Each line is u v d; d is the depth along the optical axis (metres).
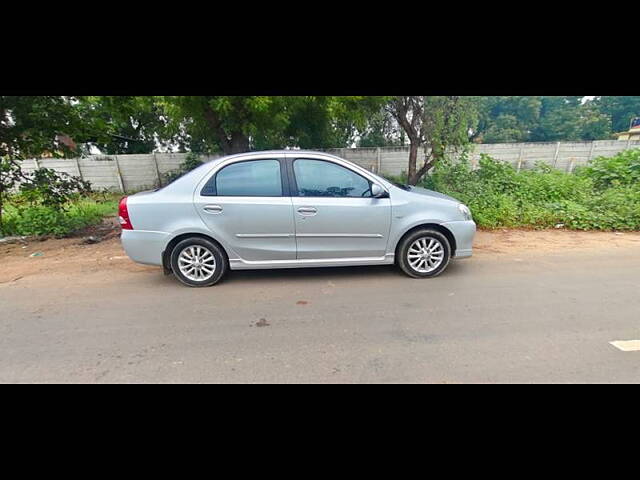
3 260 5.13
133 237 3.77
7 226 6.79
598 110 33.72
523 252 5.16
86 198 9.00
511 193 8.14
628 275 4.13
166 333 2.92
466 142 8.46
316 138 12.25
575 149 12.35
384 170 12.76
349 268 4.50
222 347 2.69
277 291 3.78
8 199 7.03
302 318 3.14
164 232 3.78
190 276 3.93
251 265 3.95
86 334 2.92
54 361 2.54
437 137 8.16
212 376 2.36
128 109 6.35
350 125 12.16
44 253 5.51
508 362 2.44
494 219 6.77
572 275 4.16
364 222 3.88
